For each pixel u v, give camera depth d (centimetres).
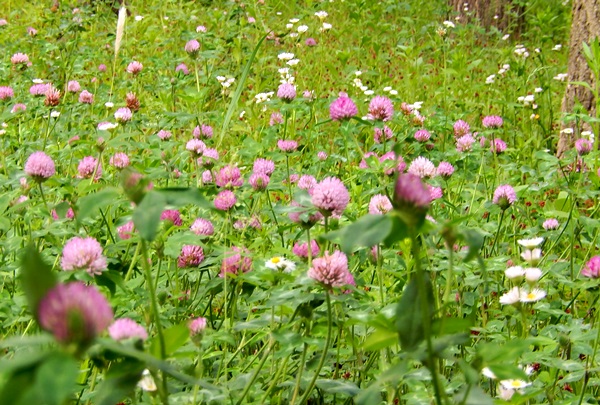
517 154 599
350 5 1038
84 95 575
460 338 146
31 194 380
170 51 827
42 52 754
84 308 99
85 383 236
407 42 1016
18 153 475
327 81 806
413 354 144
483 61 1014
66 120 563
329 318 200
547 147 702
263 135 592
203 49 798
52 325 98
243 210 355
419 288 138
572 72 696
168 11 957
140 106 574
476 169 523
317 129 618
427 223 143
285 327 218
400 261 297
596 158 463
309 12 911
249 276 267
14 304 260
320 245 236
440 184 424
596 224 356
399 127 607
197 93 474
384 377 144
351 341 239
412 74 825
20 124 546
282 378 245
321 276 197
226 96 655
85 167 371
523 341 143
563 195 441
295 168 512
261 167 385
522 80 797
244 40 878
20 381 94
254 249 345
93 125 564
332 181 227
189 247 294
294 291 216
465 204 444
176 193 136
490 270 328
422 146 529
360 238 130
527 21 1235
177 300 306
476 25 1089
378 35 980
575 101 631
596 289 298
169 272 330
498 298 342
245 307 317
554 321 325
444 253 317
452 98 770
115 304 236
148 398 226
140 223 133
